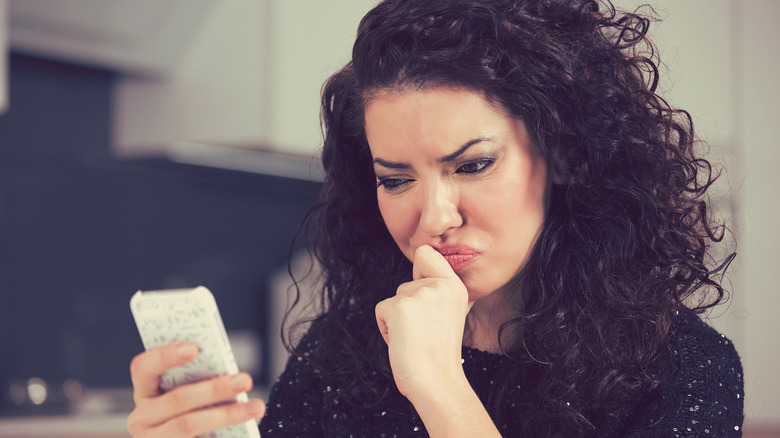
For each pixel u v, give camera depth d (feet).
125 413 6.48
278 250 8.71
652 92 3.07
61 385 7.21
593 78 2.86
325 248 3.51
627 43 3.02
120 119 7.21
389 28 2.67
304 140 6.69
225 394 2.29
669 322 2.89
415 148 2.62
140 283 7.87
